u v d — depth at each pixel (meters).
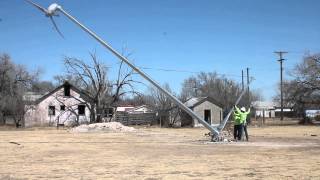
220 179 13.66
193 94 106.38
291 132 44.47
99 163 18.30
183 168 16.30
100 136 40.12
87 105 72.50
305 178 13.69
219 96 89.88
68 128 63.72
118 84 71.50
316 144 27.69
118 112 76.75
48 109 78.12
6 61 79.38
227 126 40.72
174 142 30.73
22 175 15.02
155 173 15.07
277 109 120.31
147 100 75.69
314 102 69.69
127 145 28.30
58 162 18.86
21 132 50.31
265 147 25.44
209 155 21.03
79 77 71.94
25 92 82.69
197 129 57.91
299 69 73.38
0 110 75.81
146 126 70.69
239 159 19.14
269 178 13.75
